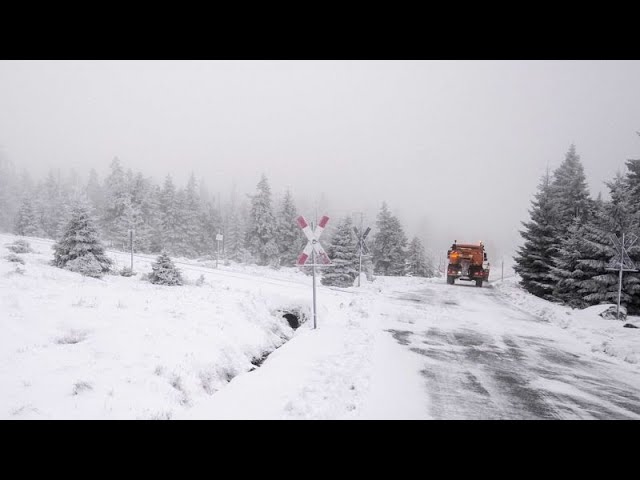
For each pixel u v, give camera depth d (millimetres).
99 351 7211
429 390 6965
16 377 5793
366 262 34562
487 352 10258
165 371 6984
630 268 16141
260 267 44375
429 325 13594
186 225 56812
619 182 21766
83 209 17797
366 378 7207
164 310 10953
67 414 5180
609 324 14977
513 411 6250
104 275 17906
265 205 49969
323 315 13969
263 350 10508
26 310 8648
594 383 8070
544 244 28922
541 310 18531
